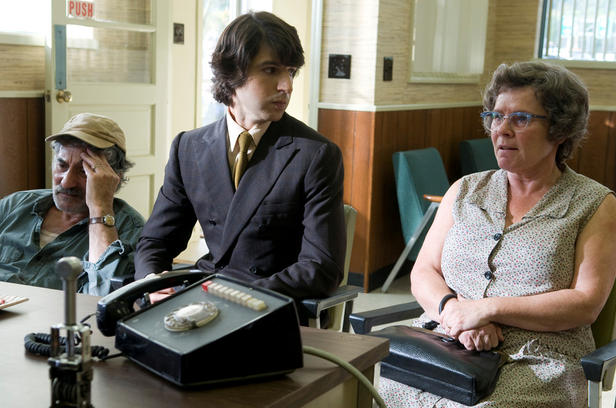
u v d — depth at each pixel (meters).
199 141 2.19
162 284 1.30
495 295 1.94
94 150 2.28
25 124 3.79
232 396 1.07
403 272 5.17
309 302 1.94
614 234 1.88
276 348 1.12
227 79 2.05
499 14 6.16
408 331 1.92
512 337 1.86
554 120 1.88
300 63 2.05
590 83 5.89
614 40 5.78
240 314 1.14
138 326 1.16
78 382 0.94
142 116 4.50
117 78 4.31
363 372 1.34
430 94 5.31
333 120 4.65
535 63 1.94
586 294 1.83
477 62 5.87
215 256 2.14
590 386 1.69
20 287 1.68
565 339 1.87
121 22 4.26
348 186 4.65
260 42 1.99
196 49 5.79
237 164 2.11
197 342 1.08
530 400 1.74
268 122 2.11
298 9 7.00
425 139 5.28
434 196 4.21
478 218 2.01
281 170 2.07
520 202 1.99
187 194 2.20
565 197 1.94
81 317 1.43
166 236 2.23
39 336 1.28
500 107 1.93
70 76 3.99
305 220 2.05
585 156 5.96
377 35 4.45
